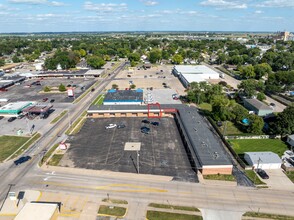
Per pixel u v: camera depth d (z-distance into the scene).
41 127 79.62
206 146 60.44
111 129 77.50
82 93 118.62
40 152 63.78
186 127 71.81
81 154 62.53
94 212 42.78
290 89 119.81
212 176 52.91
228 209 43.59
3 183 50.97
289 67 159.75
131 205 44.53
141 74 164.12
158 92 119.12
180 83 137.75
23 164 58.16
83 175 53.72
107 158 60.59
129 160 59.56
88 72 158.75
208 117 85.25
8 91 123.75
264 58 181.25
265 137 71.88
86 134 74.25
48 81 145.50
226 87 127.00
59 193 47.78
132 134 73.75
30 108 89.44
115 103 100.56
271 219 41.28
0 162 59.03
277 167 56.53
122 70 178.38
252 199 46.28
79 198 46.38
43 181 51.62
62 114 91.19
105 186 49.97
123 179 52.28
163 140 69.81
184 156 61.34
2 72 156.75
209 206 44.34
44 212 39.81
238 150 64.81
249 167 56.28
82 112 93.12
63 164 58.06
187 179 52.22
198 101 101.38
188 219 41.28
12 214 42.44
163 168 56.25
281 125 69.69
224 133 74.12
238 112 80.38
